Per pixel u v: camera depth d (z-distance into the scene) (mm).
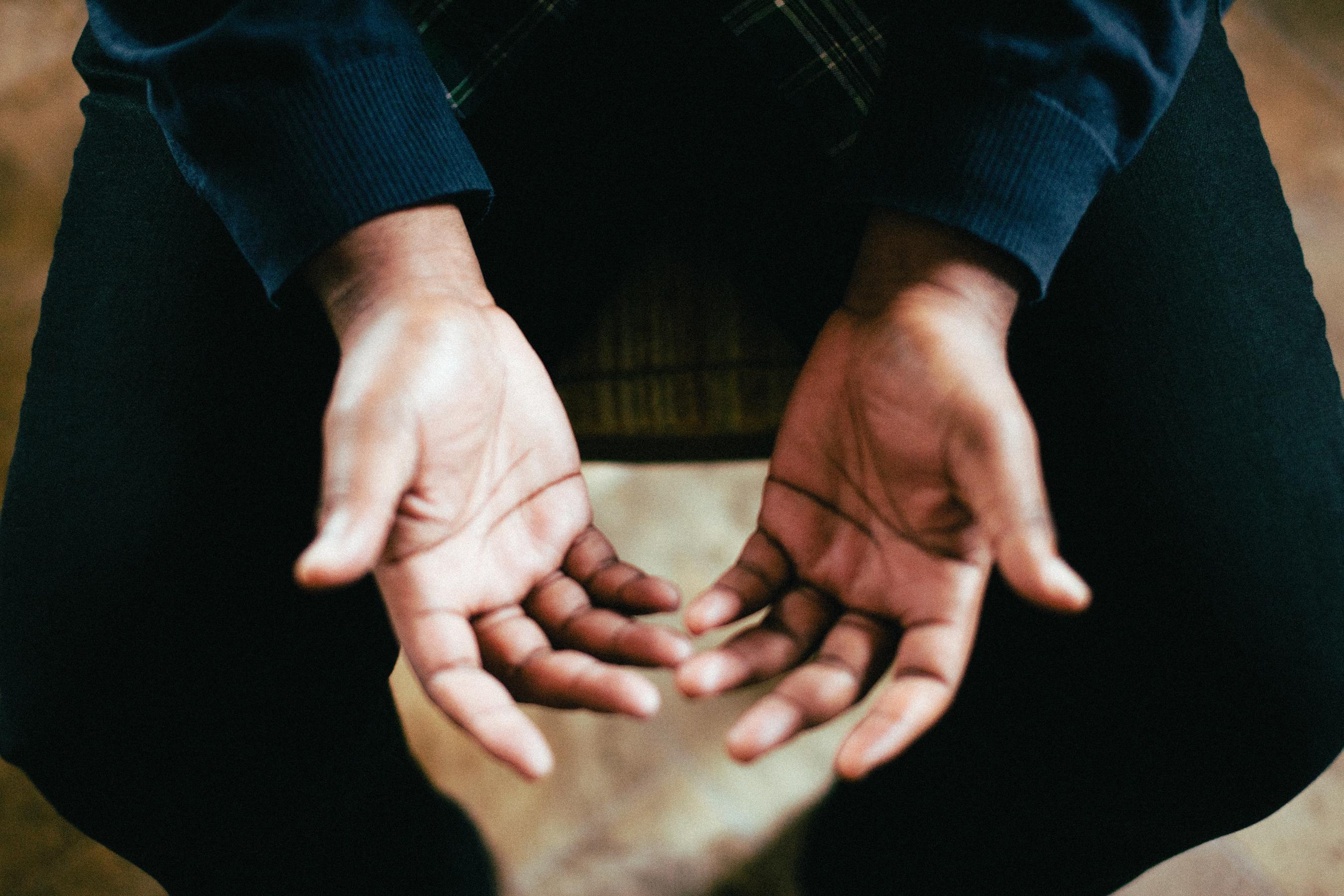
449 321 515
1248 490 548
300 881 669
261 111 521
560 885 792
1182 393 554
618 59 590
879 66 580
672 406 637
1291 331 565
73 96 1138
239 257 572
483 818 813
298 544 561
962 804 674
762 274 619
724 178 610
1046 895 682
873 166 550
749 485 936
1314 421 559
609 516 920
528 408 546
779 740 489
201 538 548
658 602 540
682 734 834
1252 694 543
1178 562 546
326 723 587
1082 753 590
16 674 542
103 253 575
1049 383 567
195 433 554
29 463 554
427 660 503
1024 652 589
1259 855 794
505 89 587
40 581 542
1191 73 598
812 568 541
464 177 550
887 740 477
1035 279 539
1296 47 1165
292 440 562
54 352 564
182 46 515
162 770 563
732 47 584
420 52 555
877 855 743
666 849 800
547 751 477
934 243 543
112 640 541
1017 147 527
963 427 485
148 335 562
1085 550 562
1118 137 531
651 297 632
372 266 537
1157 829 603
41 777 558
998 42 524
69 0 1185
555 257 604
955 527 499
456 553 514
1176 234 568
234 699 559
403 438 472
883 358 523
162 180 584
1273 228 581
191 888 639
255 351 563
